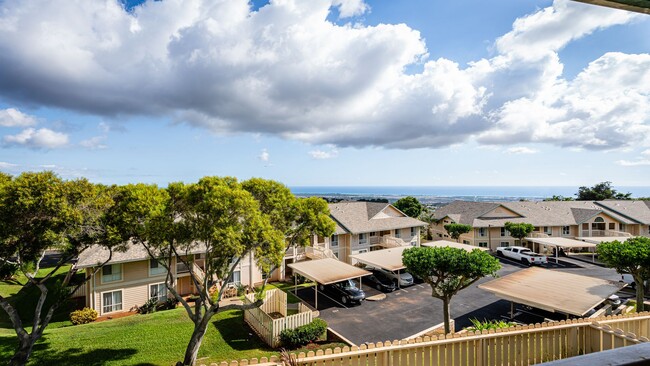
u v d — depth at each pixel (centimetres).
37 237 1304
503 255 4444
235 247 1368
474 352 822
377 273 3225
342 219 4100
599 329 864
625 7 210
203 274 2814
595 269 3741
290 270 3672
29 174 1304
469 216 5219
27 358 1446
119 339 1870
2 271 1923
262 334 1956
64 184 1346
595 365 180
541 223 4809
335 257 3688
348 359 729
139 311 2612
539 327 934
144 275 2688
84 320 2330
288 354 689
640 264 2188
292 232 1814
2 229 1208
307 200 1847
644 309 2359
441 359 793
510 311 2427
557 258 4247
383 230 4150
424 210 7250
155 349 1753
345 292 2708
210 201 1360
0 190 1215
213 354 1722
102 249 2512
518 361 849
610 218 4934
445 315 1897
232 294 2934
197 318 1599
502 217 5097
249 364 697
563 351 890
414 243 4600
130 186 1509
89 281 2477
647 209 5222
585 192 8150
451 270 1808
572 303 1905
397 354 765
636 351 193
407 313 2455
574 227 4984
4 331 2028
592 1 209
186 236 1451
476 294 2853
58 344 1789
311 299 2811
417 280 3328
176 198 1529
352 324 2266
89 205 1393
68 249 1512
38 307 1523
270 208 1709
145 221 1454
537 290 2133
